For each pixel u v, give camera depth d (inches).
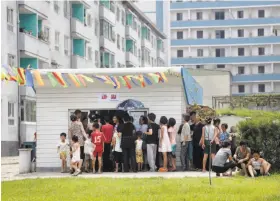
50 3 2094.0
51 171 951.6
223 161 771.4
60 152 912.9
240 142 781.9
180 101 936.3
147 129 887.7
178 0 4537.4
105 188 637.3
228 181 695.1
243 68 4279.0
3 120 1674.5
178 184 658.8
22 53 1819.6
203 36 4360.2
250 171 765.3
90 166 914.1
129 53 3142.2
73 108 958.4
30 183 710.5
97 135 876.6
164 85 939.3
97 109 952.3
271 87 4217.5
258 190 594.9
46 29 2066.9
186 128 892.6
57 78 810.2
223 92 2020.2
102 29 2709.2
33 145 983.0
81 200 537.6
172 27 4350.4
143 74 917.2
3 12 1704.0
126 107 927.7
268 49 4254.4
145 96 945.5
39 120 963.3
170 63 4237.2
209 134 860.0
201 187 624.7
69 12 2320.4
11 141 1723.7
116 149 888.9
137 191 606.2
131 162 887.7
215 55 4311.0
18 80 737.0
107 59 2812.5
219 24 4296.3
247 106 2078.0
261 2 4298.7
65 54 2269.9
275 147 843.4
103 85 952.3
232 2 4338.1
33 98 1852.9
